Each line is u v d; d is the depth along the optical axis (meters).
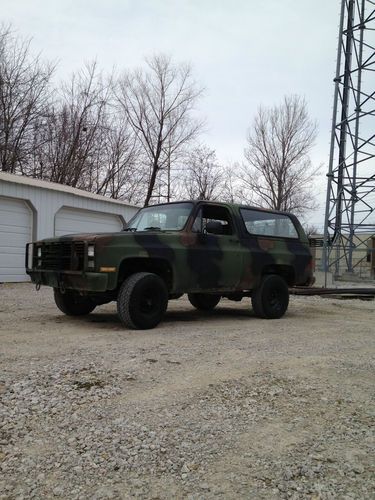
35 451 2.80
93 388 3.82
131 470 2.62
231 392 3.85
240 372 4.39
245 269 7.62
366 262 24.19
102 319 7.31
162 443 2.92
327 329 7.05
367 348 5.68
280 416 3.40
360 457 2.83
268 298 7.98
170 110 31.25
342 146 18.89
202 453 2.82
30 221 13.92
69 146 27.89
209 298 8.95
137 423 3.19
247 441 2.99
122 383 3.98
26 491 2.40
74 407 3.44
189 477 2.56
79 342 5.47
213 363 4.68
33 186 13.74
